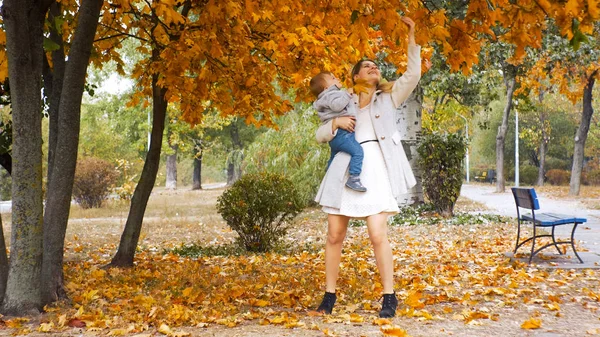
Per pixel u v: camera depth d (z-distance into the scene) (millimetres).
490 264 8844
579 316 5316
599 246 11102
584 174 52750
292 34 6852
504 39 4699
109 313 5602
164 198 35375
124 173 28062
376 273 7922
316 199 5328
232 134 51281
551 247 10852
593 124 51344
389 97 5258
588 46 20000
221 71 8180
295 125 23312
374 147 5180
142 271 8359
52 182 6141
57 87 7551
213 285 7117
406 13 5324
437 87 24047
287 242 12133
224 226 17047
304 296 6145
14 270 5543
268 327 4848
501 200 28297
